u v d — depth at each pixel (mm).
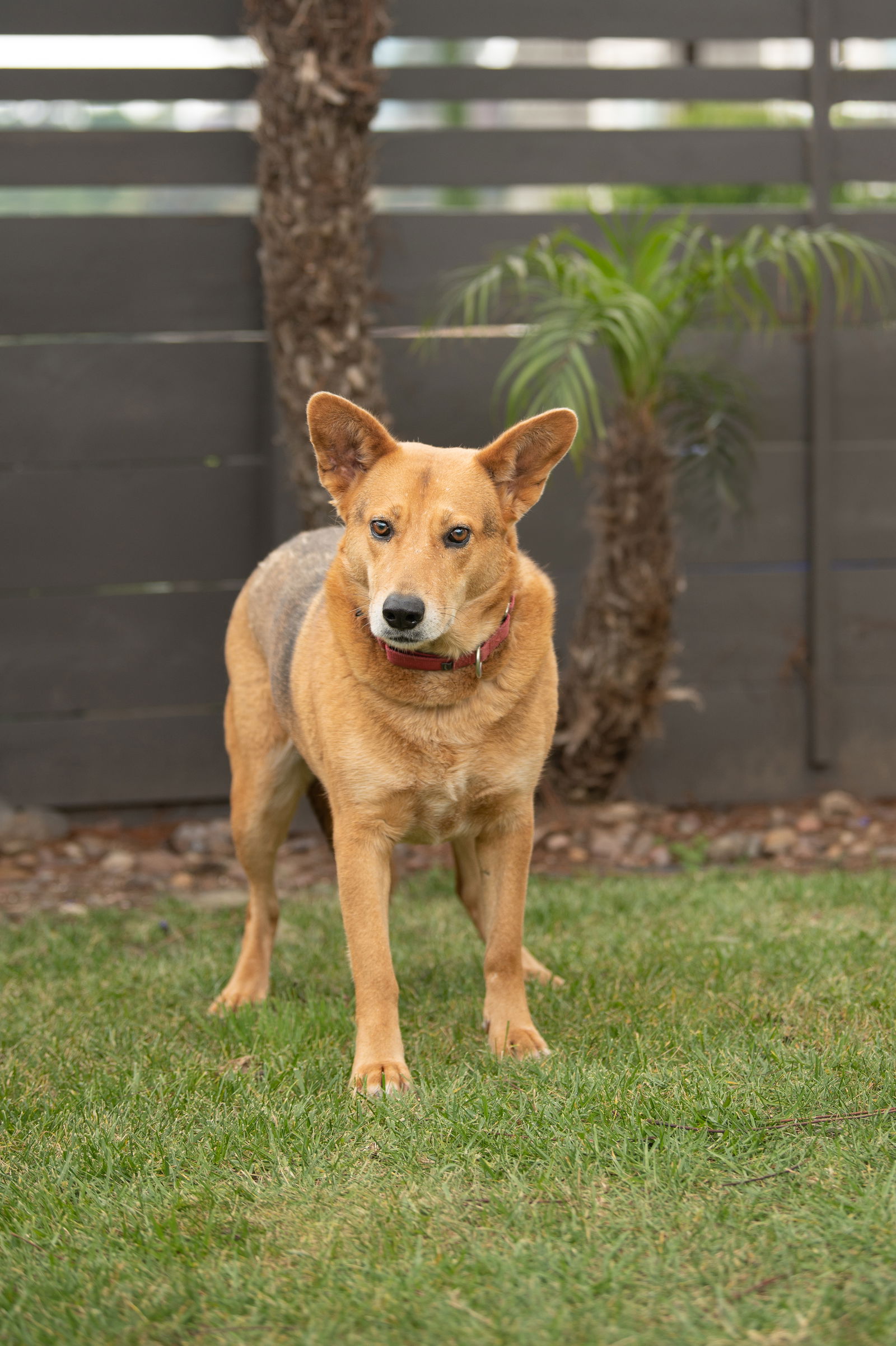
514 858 2986
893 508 5918
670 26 5555
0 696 5516
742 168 5688
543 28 5484
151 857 5238
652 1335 1725
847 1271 1855
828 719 5883
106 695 5598
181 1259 1993
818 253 5691
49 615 5516
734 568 5902
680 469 5625
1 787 5520
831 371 5785
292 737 3328
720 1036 2867
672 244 5148
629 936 3920
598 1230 1997
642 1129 2322
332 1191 2172
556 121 7934
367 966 2832
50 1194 2209
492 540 2803
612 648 5277
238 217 5508
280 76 4793
